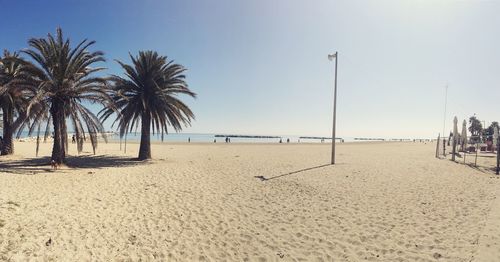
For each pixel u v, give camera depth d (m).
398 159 24.41
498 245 6.16
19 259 5.54
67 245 6.25
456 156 28.53
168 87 22.14
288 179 13.92
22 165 17.20
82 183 12.12
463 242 6.41
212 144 51.41
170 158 23.77
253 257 6.05
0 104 21.06
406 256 5.88
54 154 17.22
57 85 16.58
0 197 9.20
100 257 5.86
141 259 5.88
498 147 16.77
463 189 11.95
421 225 7.62
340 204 9.75
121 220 7.88
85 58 17.30
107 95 17.45
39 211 8.15
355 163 20.59
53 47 16.50
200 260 5.92
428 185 12.73
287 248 6.44
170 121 23.05
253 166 18.50
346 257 5.96
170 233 7.19
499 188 12.15
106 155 26.12
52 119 17.19
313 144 60.62
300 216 8.52
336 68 19.91
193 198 10.29
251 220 8.20
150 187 11.73
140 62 21.28
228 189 11.79
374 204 9.72
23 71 15.88
